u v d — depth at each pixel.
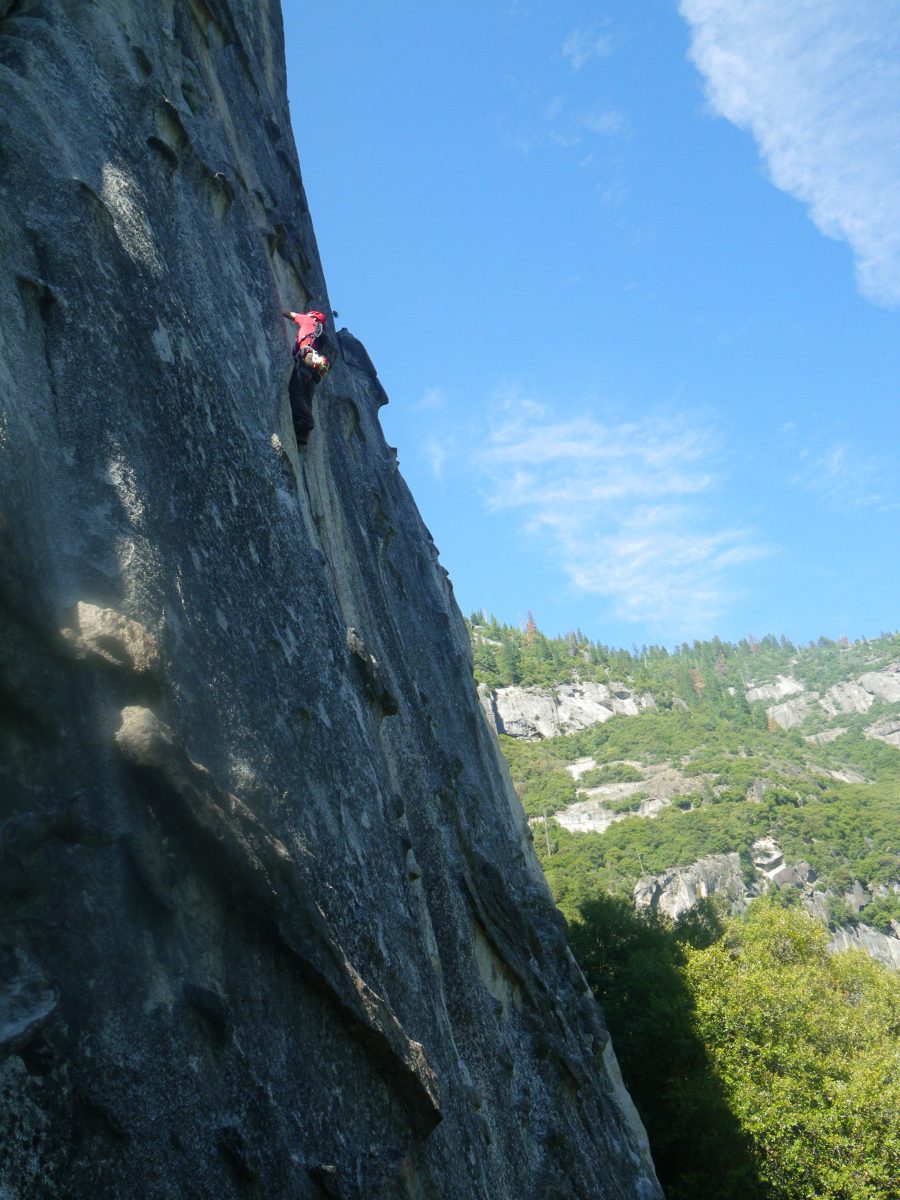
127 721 5.48
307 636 8.36
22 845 4.76
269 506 8.69
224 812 5.77
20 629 5.20
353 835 7.79
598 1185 13.33
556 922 19.78
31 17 8.59
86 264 7.14
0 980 4.53
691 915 41.34
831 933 103.56
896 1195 24.83
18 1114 4.29
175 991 5.20
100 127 8.31
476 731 19.86
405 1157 6.46
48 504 5.94
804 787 130.38
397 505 20.36
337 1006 6.27
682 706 187.62
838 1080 27.23
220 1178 5.01
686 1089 26.77
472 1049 10.32
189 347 8.25
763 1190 25.11
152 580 6.24
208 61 12.61
